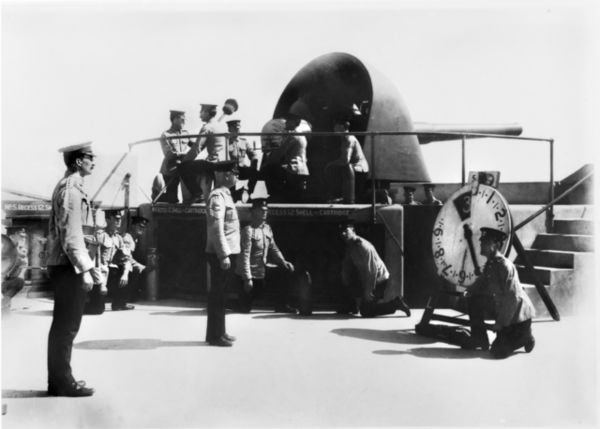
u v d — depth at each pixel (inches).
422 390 241.6
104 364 273.1
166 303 434.9
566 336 329.7
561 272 386.3
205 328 347.9
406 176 459.8
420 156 470.3
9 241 379.9
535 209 434.3
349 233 383.9
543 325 358.0
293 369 266.2
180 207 438.9
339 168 429.1
